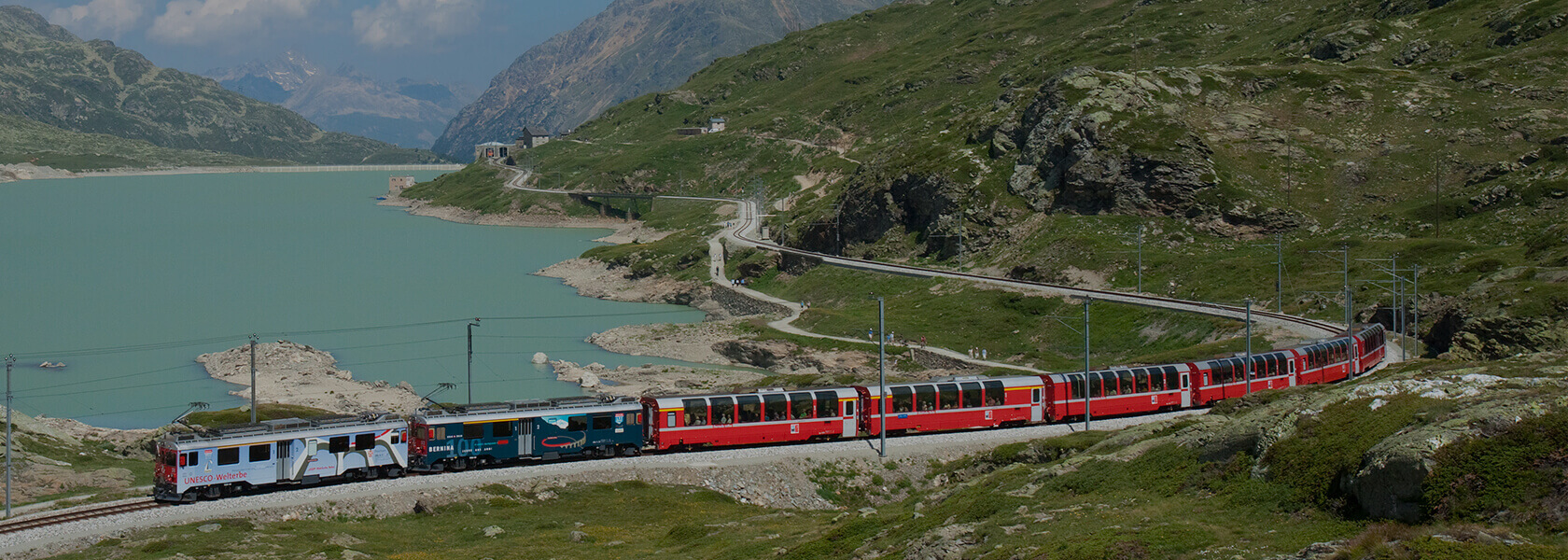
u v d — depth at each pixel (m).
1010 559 46.78
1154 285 179.75
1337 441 49.97
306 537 63.97
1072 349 159.50
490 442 77.31
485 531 65.88
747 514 71.44
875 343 167.88
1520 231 168.25
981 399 87.62
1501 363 61.03
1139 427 74.19
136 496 73.19
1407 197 197.00
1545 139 199.75
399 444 75.94
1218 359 97.38
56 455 95.62
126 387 155.25
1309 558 39.84
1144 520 49.47
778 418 83.12
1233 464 54.59
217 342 193.75
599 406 80.75
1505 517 40.41
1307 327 134.12
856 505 76.69
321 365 166.62
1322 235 188.25
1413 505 43.00
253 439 71.19
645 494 74.62
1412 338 132.12
